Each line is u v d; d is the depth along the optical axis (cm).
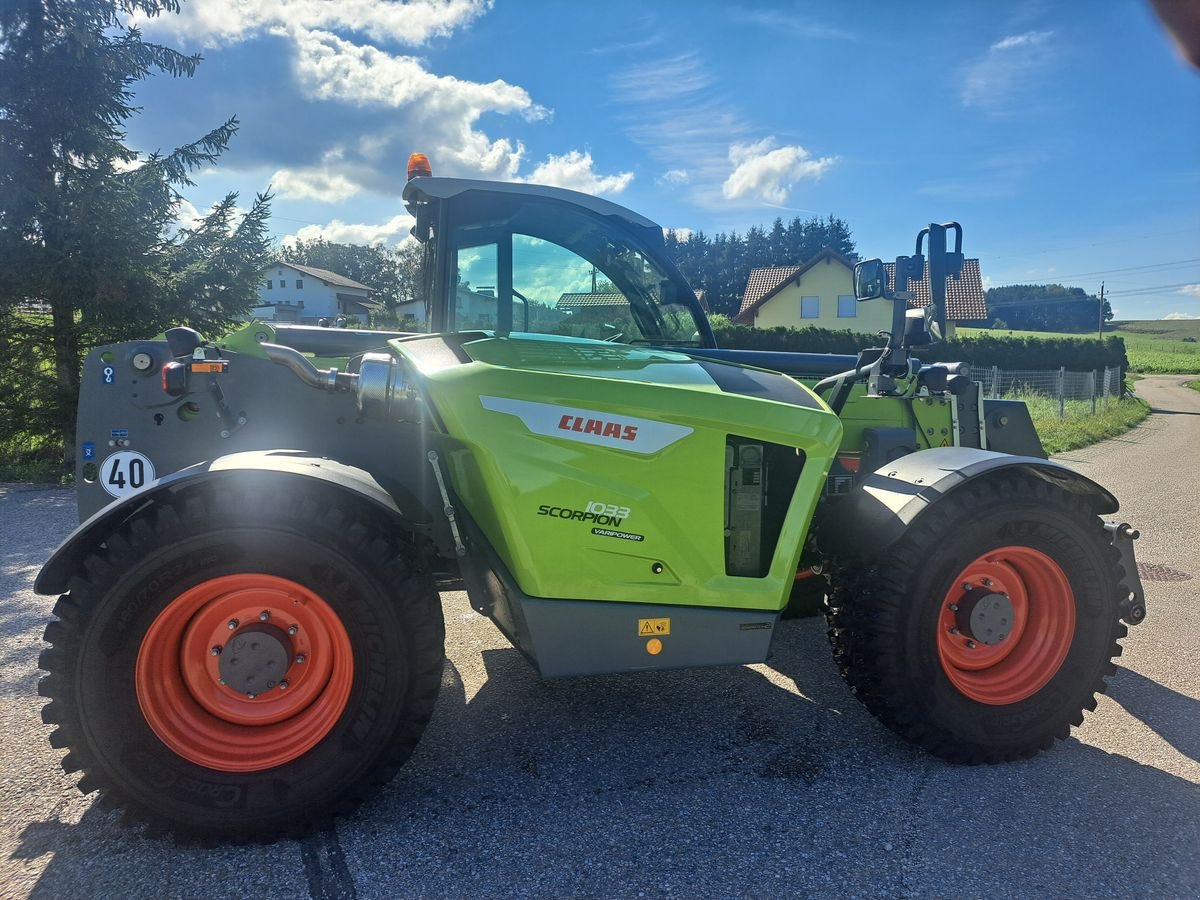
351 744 238
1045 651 295
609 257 381
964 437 391
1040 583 296
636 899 209
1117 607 299
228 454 289
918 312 336
